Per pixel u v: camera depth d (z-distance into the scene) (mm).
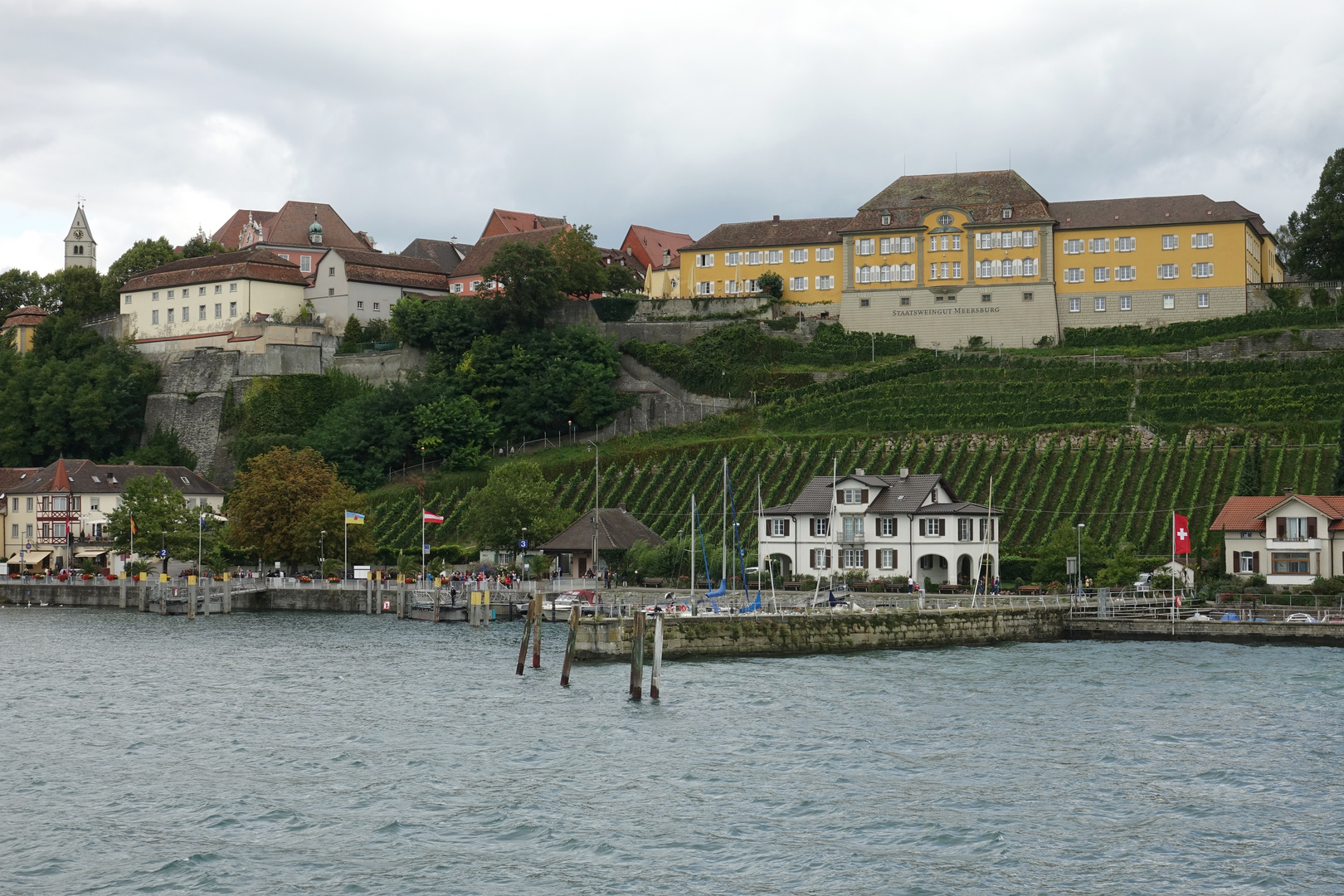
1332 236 187125
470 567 153750
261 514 155500
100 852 49969
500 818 53750
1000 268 188875
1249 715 73188
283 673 90812
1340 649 102375
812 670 90000
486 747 65812
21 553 181000
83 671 92188
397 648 105312
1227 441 152750
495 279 197750
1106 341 182750
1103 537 140125
